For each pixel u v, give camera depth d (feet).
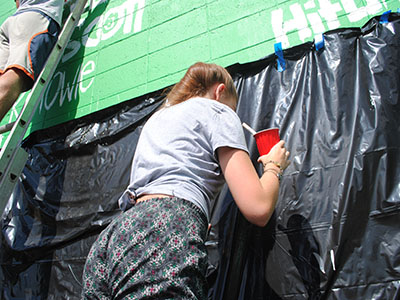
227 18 6.91
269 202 2.51
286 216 4.31
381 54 4.64
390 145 4.07
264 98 5.36
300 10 6.18
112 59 8.15
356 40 4.98
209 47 6.81
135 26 8.31
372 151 4.13
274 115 5.14
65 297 5.28
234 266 4.25
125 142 6.39
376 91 4.45
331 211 4.07
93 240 5.62
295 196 4.37
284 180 4.54
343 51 4.99
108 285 2.35
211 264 4.40
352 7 5.71
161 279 2.11
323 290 3.72
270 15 6.44
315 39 5.26
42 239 6.00
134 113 6.64
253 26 6.52
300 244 4.06
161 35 7.70
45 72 7.06
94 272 2.44
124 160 6.17
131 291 2.13
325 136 4.57
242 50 6.36
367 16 5.50
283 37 6.08
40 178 6.84
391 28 4.74
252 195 2.43
